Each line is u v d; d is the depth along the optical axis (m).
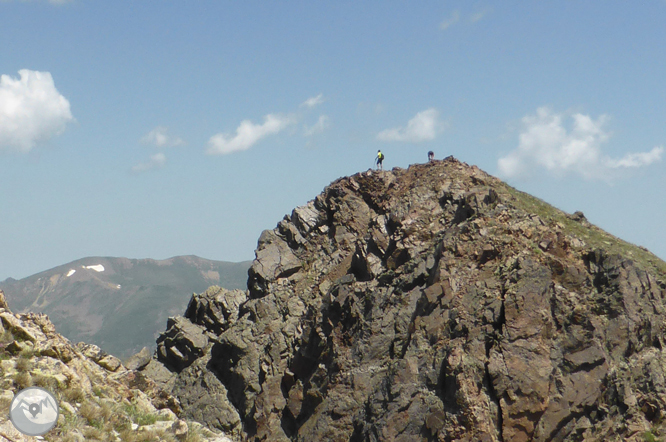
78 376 30.83
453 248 46.88
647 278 42.31
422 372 41.75
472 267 45.44
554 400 38.41
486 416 38.25
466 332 41.84
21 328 30.97
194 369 58.94
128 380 36.22
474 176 57.69
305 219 63.72
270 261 61.38
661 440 36.66
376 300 48.44
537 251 44.81
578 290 43.09
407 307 46.53
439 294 44.50
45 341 31.44
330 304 51.22
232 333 56.66
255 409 51.78
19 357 29.95
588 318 40.53
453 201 54.03
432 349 42.53
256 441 50.44
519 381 38.72
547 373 38.91
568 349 39.81
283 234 64.25
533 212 51.00
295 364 51.44
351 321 49.06
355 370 46.06
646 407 37.88
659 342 40.31
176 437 31.98
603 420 38.00
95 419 29.31
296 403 49.53
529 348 39.66
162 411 33.88
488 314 41.78
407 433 40.12
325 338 50.22
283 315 56.59
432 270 47.34
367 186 62.19
